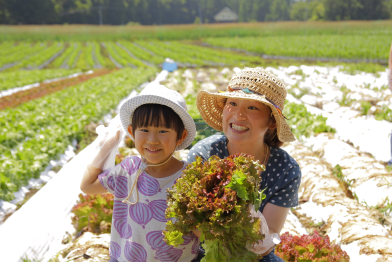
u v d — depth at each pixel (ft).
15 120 32.53
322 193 14.28
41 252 11.27
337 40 135.74
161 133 7.09
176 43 167.43
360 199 14.62
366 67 71.67
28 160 20.61
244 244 6.23
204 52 132.16
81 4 348.38
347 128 25.31
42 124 31.17
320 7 340.59
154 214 7.23
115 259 7.83
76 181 16.16
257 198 6.13
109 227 11.88
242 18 442.09
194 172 6.27
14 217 13.01
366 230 11.12
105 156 7.76
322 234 12.44
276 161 8.36
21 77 79.46
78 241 11.00
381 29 176.45
